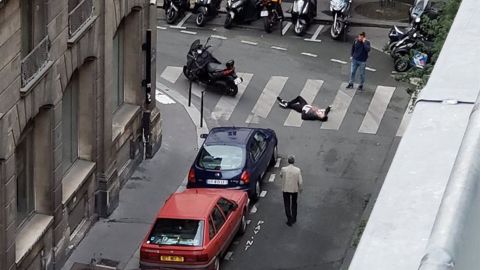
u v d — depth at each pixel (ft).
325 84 109.19
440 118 12.85
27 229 66.49
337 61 115.55
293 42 120.37
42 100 64.44
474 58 14.23
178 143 94.27
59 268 70.79
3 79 57.77
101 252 74.13
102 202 78.64
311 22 124.67
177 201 70.95
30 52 62.34
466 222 10.30
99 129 77.05
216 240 69.21
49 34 64.44
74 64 70.03
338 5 121.29
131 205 81.87
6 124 58.49
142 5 85.51
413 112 13.78
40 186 68.08
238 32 122.31
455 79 13.78
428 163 11.87
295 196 78.54
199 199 71.31
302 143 95.71
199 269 67.51
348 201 84.74
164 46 117.50
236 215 74.54
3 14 56.75
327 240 78.13
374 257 10.48
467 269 10.14
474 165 10.75
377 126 99.86
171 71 111.04
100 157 77.87
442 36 76.74
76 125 76.33
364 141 96.58
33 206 68.54
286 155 93.04
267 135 87.92
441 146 12.20
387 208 11.12
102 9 74.79
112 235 76.69
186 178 87.61
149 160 89.92
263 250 76.18
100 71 75.92
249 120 100.48
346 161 92.38
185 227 68.23
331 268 74.13
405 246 10.59
